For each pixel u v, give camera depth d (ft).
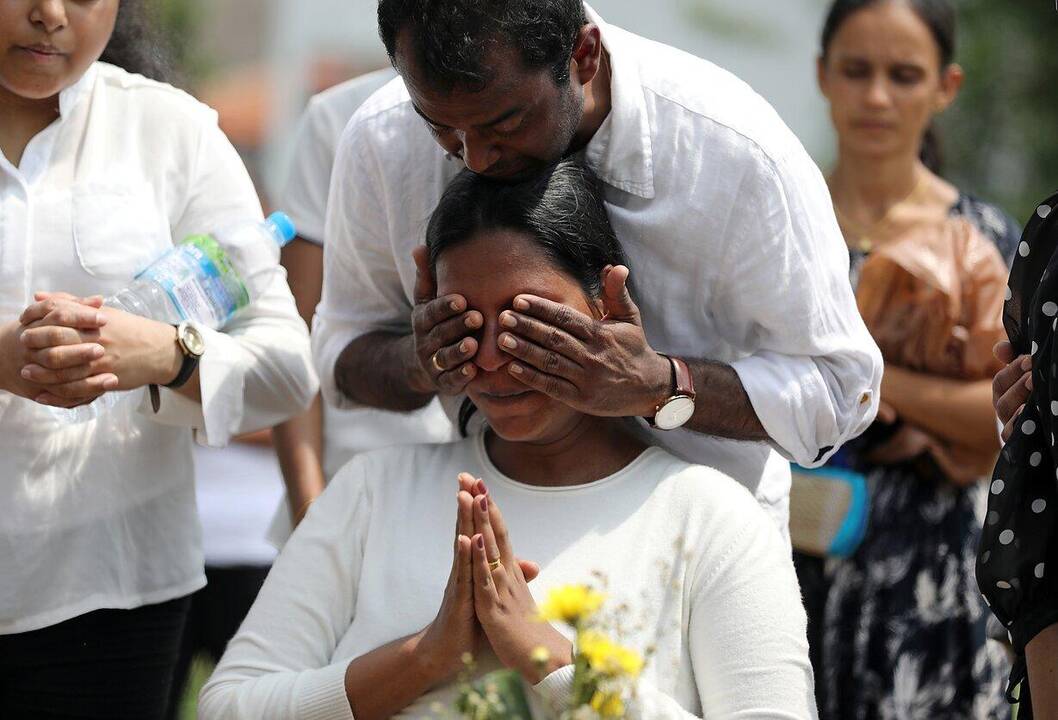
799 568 33.35
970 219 35.14
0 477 25.63
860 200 35.91
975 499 33.88
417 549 23.38
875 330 34.17
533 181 22.85
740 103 23.82
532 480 23.66
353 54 98.43
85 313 24.43
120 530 26.66
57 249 25.88
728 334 25.08
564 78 21.61
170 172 27.37
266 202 77.00
